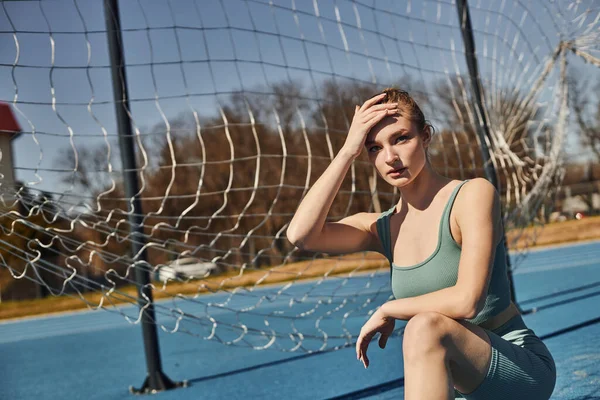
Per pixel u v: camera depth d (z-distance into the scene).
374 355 5.21
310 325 7.65
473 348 1.75
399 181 1.95
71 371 6.30
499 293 1.98
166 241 3.85
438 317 1.72
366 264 15.30
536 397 1.89
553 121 5.89
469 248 1.83
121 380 5.41
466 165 6.43
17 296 19.47
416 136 1.94
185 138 17.25
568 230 18.77
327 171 2.09
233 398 4.19
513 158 5.76
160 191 17.20
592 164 17.77
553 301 7.14
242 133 17.25
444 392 1.66
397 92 1.98
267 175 17.53
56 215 3.39
